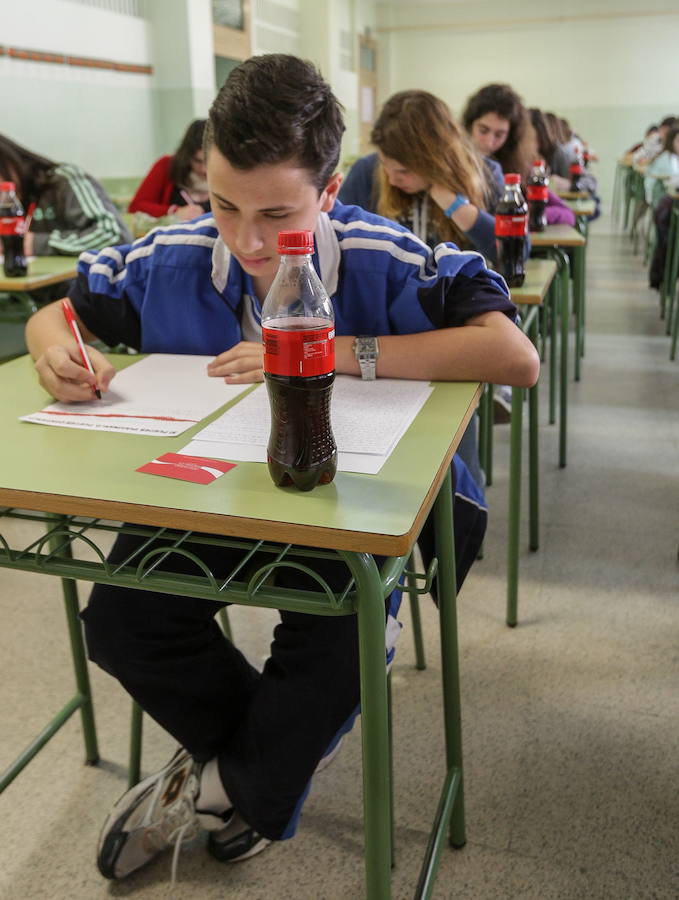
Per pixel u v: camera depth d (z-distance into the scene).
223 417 0.98
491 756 1.43
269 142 0.94
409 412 0.98
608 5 11.97
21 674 1.70
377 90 12.97
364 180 2.52
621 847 1.23
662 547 2.17
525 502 2.45
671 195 4.68
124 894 1.18
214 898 1.17
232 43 7.21
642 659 1.69
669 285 4.88
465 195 2.22
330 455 0.78
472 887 1.17
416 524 0.72
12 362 1.27
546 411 3.29
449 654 1.13
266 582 1.03
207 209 3.51
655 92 12.16
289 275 0.81
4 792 1.38
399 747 1.45
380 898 0.86
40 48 4.78
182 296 1.24
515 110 3.15
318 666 1.02
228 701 1.16
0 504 0.80
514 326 1.12
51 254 2.82
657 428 3.08
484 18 12.45
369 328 1.21
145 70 5.96
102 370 1.07
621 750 1.43
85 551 2.20
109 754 1.47
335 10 9.88
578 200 4.78
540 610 1.88
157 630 1.09
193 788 1.16
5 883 1.20
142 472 0.83
